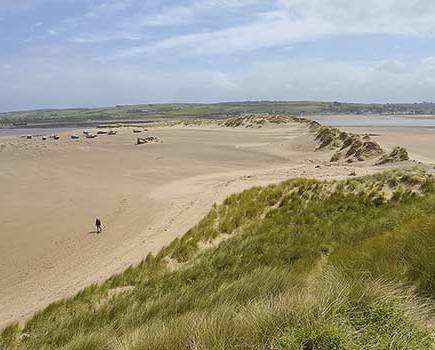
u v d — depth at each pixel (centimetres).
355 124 12225
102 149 6225
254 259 1280
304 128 7644
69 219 2669
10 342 1092
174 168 4291
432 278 583
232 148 5609
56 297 1541
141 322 838
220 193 2686
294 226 1588
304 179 2350
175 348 489
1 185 3812
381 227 1240
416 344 413
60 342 939
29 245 2239
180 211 2500
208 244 1711
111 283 1462
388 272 643
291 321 476
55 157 5566
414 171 1873
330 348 415
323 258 1060
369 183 1884
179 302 909
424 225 830
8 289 1727
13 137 9712
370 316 472
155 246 1934
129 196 3158
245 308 559
